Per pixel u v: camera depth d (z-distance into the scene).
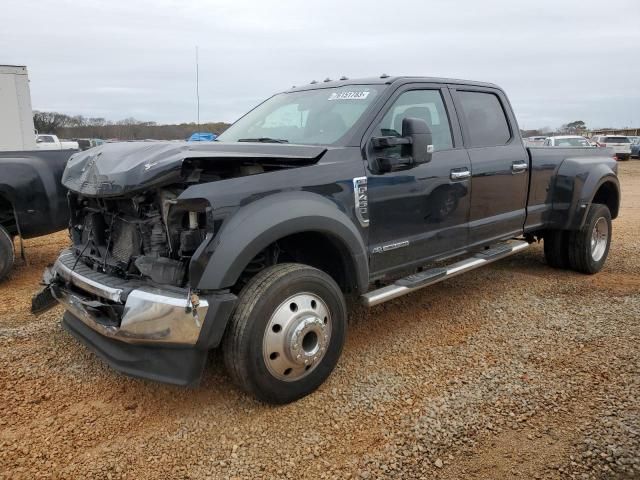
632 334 4.35
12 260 5.93
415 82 4.43
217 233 2.99
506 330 4.50
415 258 4.30
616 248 7.93
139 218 3.33
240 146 3.55
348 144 3.80
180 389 3.53
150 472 2.70
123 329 3.03
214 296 2.98
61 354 4.06
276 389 3.21
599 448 2.81
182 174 3.03
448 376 3.67
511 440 2.91
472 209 4.81
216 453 2.85
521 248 5.64
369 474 2.66
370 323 4.71
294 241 3.82
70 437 3.00
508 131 5.46
